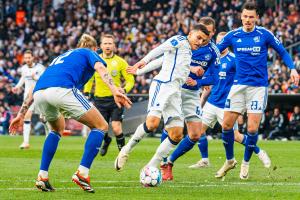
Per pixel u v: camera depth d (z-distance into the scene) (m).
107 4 70.38
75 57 17.14
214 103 25.09
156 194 16.89
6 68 66.81
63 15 72.38
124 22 68.12
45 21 73.00
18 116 17.72
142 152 33.19
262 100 21.00
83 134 54.22
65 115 17.11
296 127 48.94
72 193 16.92
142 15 66.75
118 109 29.61
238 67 21.23
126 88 29.58
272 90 51.22
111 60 29.55
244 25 20.95
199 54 21.56
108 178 20.81
